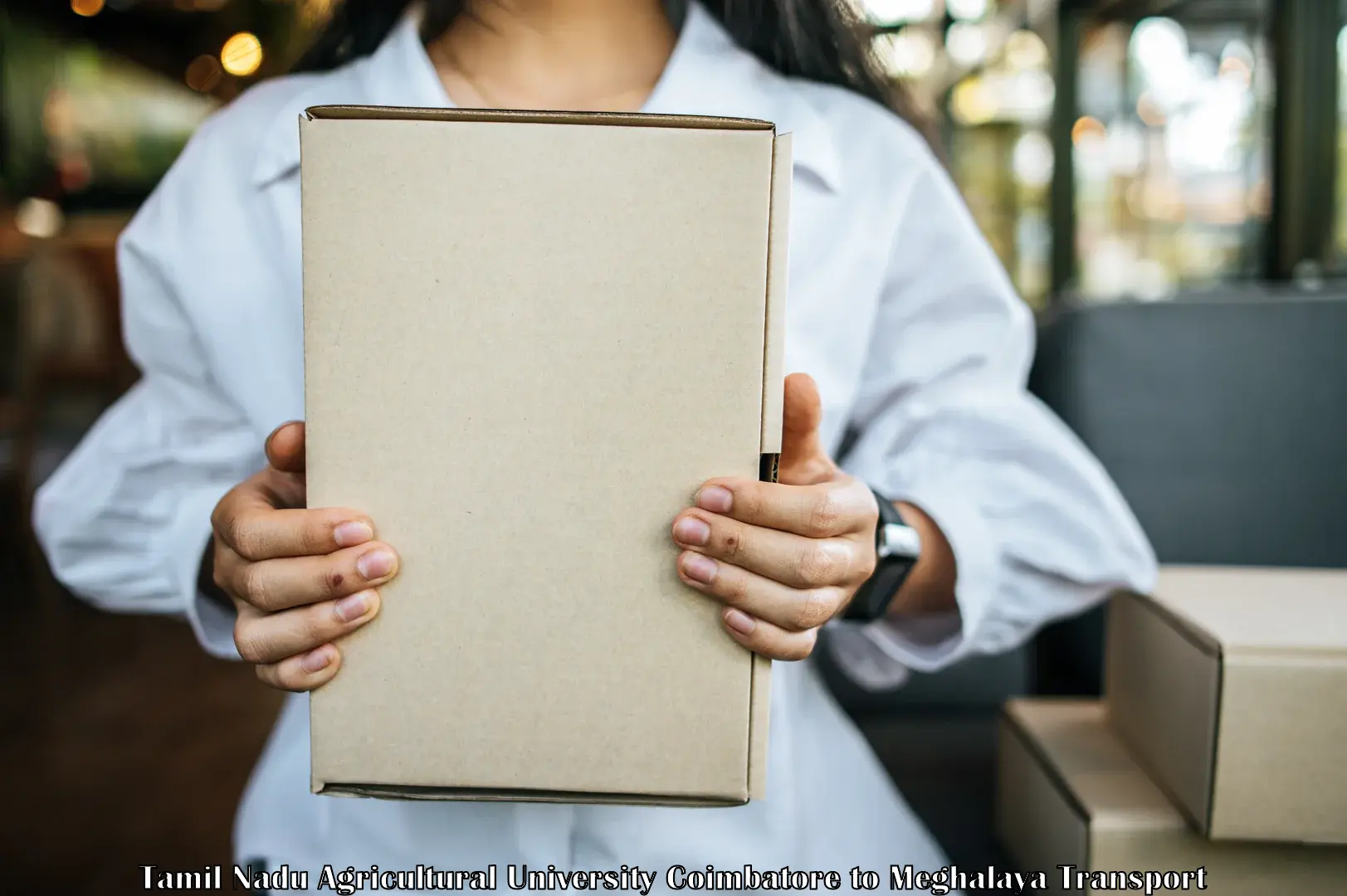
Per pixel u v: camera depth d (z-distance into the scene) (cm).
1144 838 63
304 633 44
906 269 72
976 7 416
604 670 45
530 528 44
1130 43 392
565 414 44
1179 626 64
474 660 45
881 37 77
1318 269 297
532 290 44
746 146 43
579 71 66
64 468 71
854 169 70
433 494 44
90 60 705
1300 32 291
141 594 69
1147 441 98
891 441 73
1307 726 58
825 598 44
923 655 69
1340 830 58
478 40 66
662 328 44
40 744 189
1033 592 71
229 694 213
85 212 695
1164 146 371
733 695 45
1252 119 319
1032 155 485
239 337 66
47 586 253
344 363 44
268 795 70
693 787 45
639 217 43
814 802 70
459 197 43
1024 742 78
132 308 70
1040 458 71
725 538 43
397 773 45
